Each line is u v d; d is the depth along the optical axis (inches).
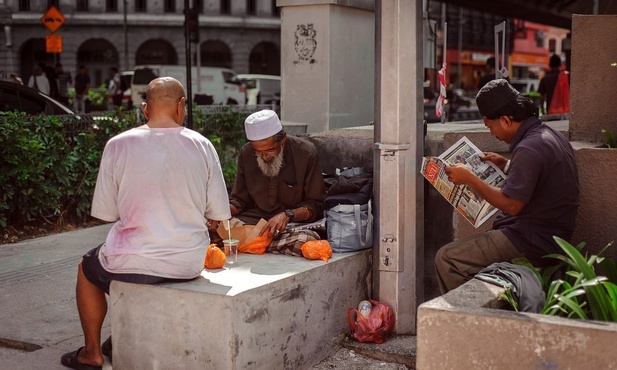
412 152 173.3
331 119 341.7
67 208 322.0
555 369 110.6
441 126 263.1
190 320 142.7
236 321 139.3
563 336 109.7
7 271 240.7
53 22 647.8
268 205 190.4
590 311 136.3
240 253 177.8
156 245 147.3
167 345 145.6
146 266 147.1
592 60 194.5
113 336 152.0
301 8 340.5
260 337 146.3
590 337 107.8
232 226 182.5
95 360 157.5
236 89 1175.6
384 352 167.8
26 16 1969.7
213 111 404.8
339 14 341.4
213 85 1157.7
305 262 167.5
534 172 145.4
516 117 152.9
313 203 188.1
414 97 171.6
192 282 148.9
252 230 178.7
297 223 187.8
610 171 164.2
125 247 147.7
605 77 193.6
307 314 160.6
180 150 149.9
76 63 2023.9
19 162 293.1
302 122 345.4
